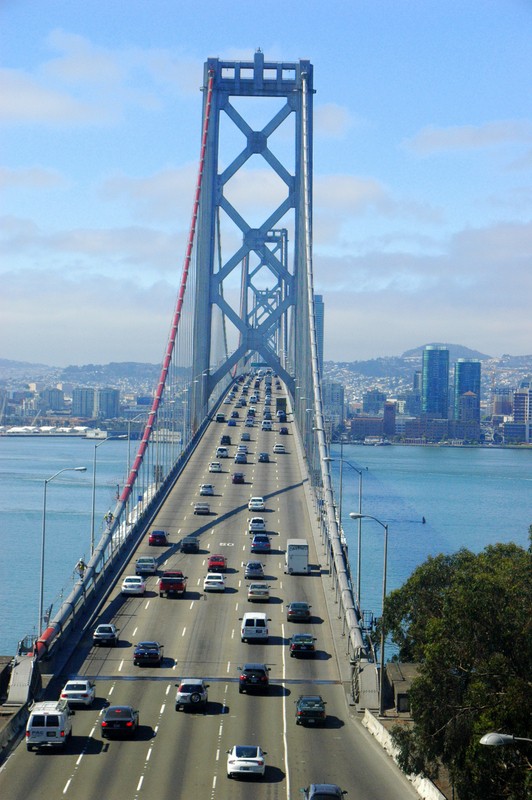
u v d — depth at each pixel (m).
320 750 60.53
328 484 124.62
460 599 55.44
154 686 72.56
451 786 55.38
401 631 78.44
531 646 52.62
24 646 73.88
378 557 193.88
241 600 96.31
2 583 161.38
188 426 192.88
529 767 49.38
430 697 54.88
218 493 146.75
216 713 67.06
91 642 82.62
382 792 53.41
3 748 59.03
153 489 144.62
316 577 105.56
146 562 104.69
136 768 55.91
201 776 54.81
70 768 55.81
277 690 72.94
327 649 82.81
